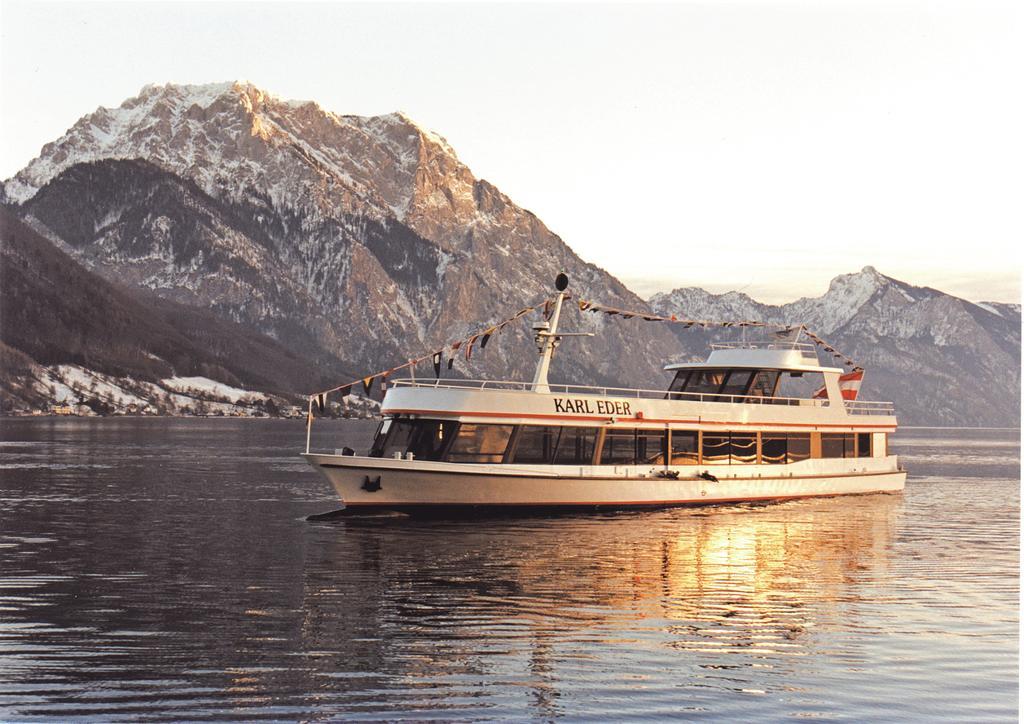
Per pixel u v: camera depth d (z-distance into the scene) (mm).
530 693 22828
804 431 61969
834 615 30375
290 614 29422
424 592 32594
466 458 48750
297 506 59625
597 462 52219
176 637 26750
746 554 41188
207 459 114250
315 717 21234
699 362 63750
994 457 178125
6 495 66312
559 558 39188
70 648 25672
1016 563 40219
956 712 22234
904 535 48562
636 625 28656
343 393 49344
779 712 22047
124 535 45688
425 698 22391
